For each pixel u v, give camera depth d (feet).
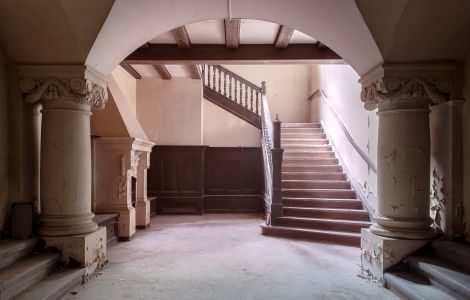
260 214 33.76
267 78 41.98
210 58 21.93
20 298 11.03
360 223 22.08
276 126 25.05
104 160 22.16
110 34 14.21
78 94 14.52
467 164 14.25
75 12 12.78
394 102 14.69
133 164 22.97
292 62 22.39
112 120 22.18
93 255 15.17
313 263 17.34
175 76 33.32
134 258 18.13
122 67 29.22
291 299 12.77
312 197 26.11
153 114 33.35
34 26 13.20
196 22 17.84
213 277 15.16
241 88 35.55
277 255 18.85
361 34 14.20
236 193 34.96
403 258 14.10
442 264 12.91
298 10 15.17
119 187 22.17
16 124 14.65
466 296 10.50
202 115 34.24
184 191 33.58
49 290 11.75
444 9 12.44
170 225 27.86
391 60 14.38
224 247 20.59
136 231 25.39
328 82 34.27
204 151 34.22
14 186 14.61
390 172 14.74
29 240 13.79
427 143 14.64
